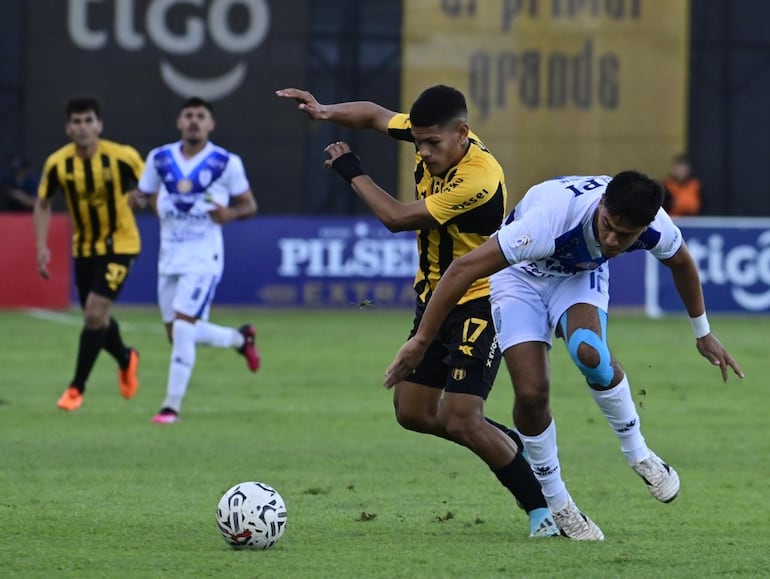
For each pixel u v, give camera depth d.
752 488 28.53
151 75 74.88
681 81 75.62
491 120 75.31
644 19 75.44
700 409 41.34
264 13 75.06
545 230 20.83
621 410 21.88
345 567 20.45
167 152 38.00
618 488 28.44
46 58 74.50
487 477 29.42
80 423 37.00
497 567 20.53
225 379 47.28
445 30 75.00
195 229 37.88
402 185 75.88
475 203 23.02
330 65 75.25
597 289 22.19
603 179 21.66
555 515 22.80
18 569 20.31
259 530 21.59
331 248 73.88
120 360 40.81
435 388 24.11
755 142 76.75
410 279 74.31
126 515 24.75
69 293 73.00
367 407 40.78
